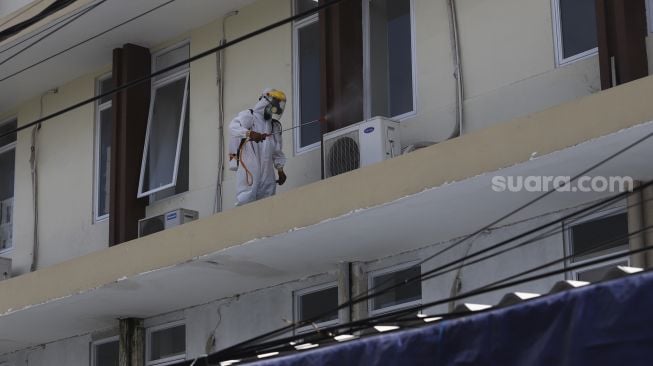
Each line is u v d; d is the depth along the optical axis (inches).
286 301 1159.6
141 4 1273.4
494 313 663.1
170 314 1270.9
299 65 1229.1
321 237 1020.5
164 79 1365.7
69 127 1457.9
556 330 635.5
